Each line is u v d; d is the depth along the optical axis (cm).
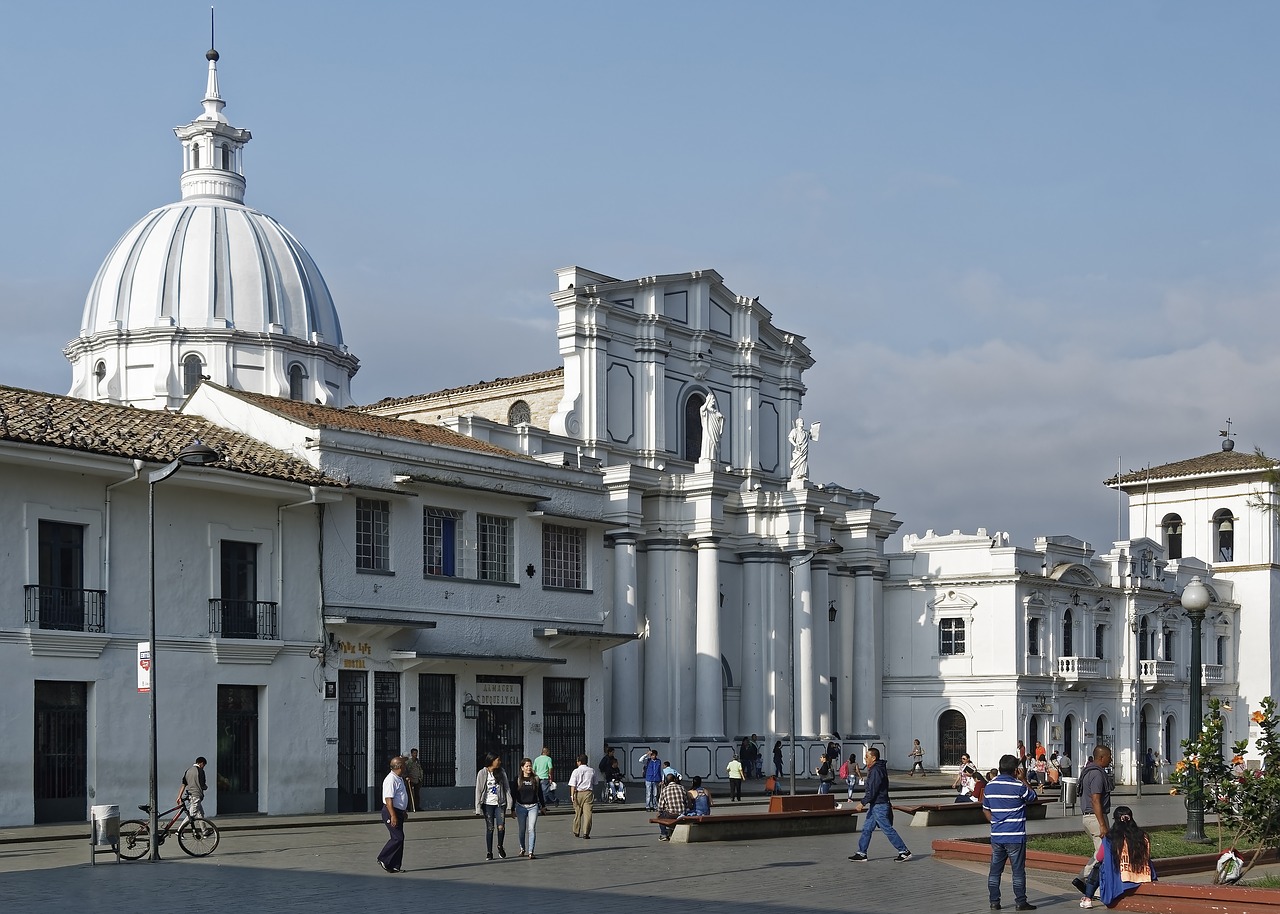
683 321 6341
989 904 2067
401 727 4041
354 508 4000
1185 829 3256
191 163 7462
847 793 5431
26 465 3309
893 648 7225
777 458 6788
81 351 7000
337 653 3894
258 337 6838
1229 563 8844
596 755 4669
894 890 2216
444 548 4272
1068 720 7350
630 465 5791
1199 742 2827
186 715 3566
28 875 2330
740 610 6191
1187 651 8350
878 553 6881
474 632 4294
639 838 3177
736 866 2552
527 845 2675
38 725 3319
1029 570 7106
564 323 5888
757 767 5900
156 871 2392
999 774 2067
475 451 4359
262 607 3744
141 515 3550
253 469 3709
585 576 4741
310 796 3794
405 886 2208
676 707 5812
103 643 3406
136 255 6975
